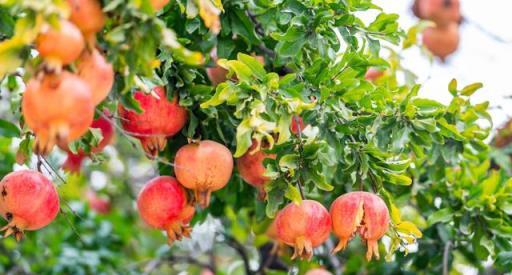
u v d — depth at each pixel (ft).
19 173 8.50
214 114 8.89
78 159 9.98
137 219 12.87
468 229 9.82
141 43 7.70
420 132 9.03
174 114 8.85
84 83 7.52
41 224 8.50
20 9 7.55
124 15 7.66
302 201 8.63
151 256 12.64
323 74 8.82
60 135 7.41
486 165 10.12
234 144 9.05
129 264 11.88
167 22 9.14
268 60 9.40
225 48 9.23
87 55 7.60
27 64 7.59
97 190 12.97
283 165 8.61
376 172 8.88
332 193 9.60
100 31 7.88
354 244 11.25
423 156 9.16
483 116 9.77
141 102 8.75
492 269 11.34
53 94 7.42
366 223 8.55
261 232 10.32
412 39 10.55
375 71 10.53
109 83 7.70
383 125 8.95
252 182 9.04
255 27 9.36
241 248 11.37
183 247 12.25
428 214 10.21
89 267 11.53
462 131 9.46
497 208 9.82
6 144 11.02
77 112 7.46
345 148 8.86
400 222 8.84
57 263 11.50
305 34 8.91
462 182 10.07
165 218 8.86
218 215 10.11
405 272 10.64
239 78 8.54
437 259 10.35
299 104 8.46
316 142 8.63
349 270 11.01
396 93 9.34
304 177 8.70
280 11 9.05
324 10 8.88
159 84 8.50
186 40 8.79
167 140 9.26
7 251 11.71
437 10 12.44
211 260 11.93
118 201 13.06
